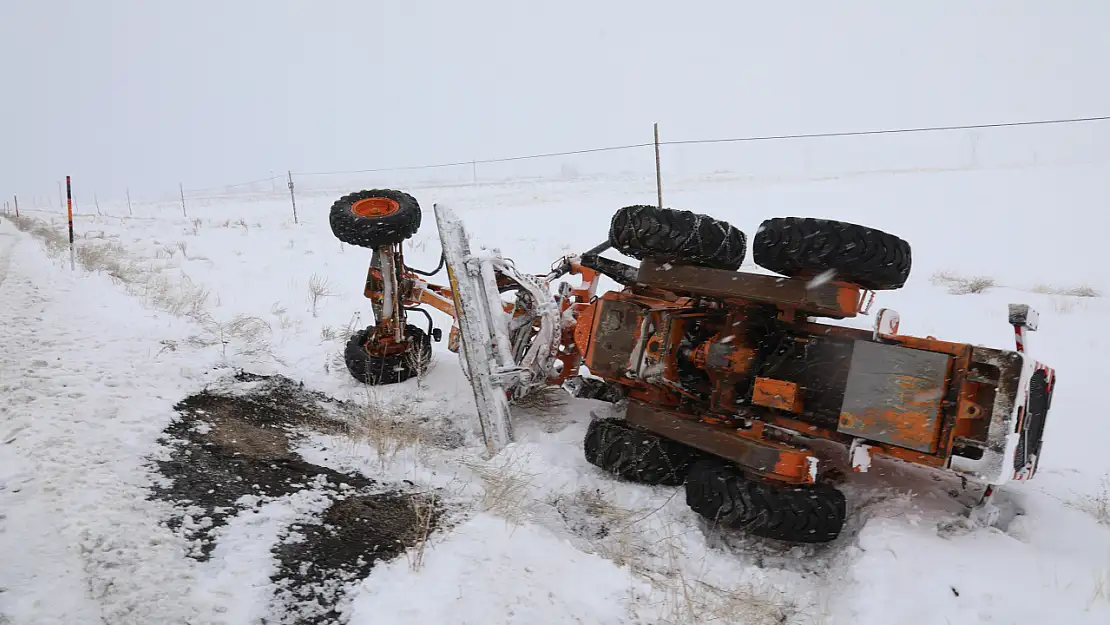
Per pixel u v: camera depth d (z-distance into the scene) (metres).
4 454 4.79
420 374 7.83
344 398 7.46
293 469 5.51
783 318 5.55
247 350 8.09
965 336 10.54
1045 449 6.59
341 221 7.20
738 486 5.01
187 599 3.81
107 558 3.96
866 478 5.84
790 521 4.86
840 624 4.23
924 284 14.73
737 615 4.28
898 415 4.80
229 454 5.55
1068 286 14.79
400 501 5.21
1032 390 4.93
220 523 4.56
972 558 4.59
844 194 27.33
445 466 6.03
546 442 6.59
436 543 4.64
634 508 5.60
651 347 6.09
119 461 5.03
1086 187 27.39
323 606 3.97
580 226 20.31
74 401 5.76
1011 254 18.05
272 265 14.31
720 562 4.95
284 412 6.72
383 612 3.94
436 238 18.23
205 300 10.91
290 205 30.59
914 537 4.80
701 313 6.08
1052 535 5.03
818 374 5.50
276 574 4.17
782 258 5.17
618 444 5.90
